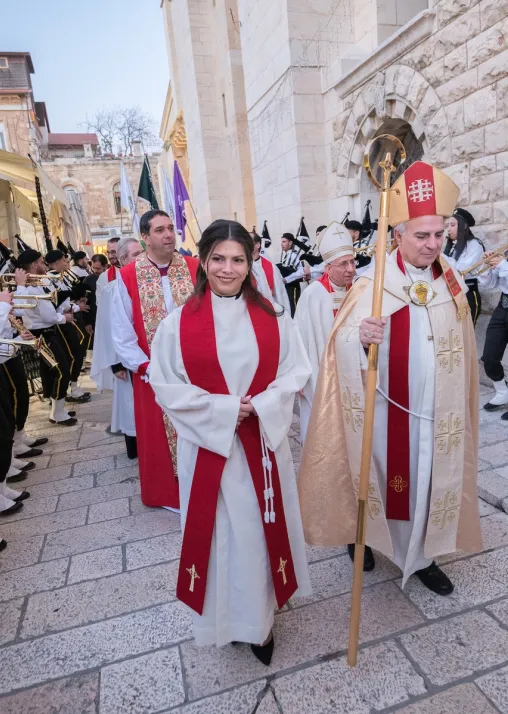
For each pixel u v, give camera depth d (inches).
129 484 153.1
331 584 99.2
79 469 167.8
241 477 73.4
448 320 83.0
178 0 609.3
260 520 74.4
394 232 86.0
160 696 76.6
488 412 173.8
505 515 116.7
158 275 130.1
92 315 318.0
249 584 74.0
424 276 84.6
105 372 169.3
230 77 520.4
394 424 87.1
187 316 73.1
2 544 121.0
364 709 71.6
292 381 75.0
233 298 74.0
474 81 200.2
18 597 102.4
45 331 205.5
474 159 206.4
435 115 224.2
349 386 87.6
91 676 81.4
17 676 82.3
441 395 82.6
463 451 86.2
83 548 119.1
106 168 1224.8
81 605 98.7
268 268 149.7
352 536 94.3
